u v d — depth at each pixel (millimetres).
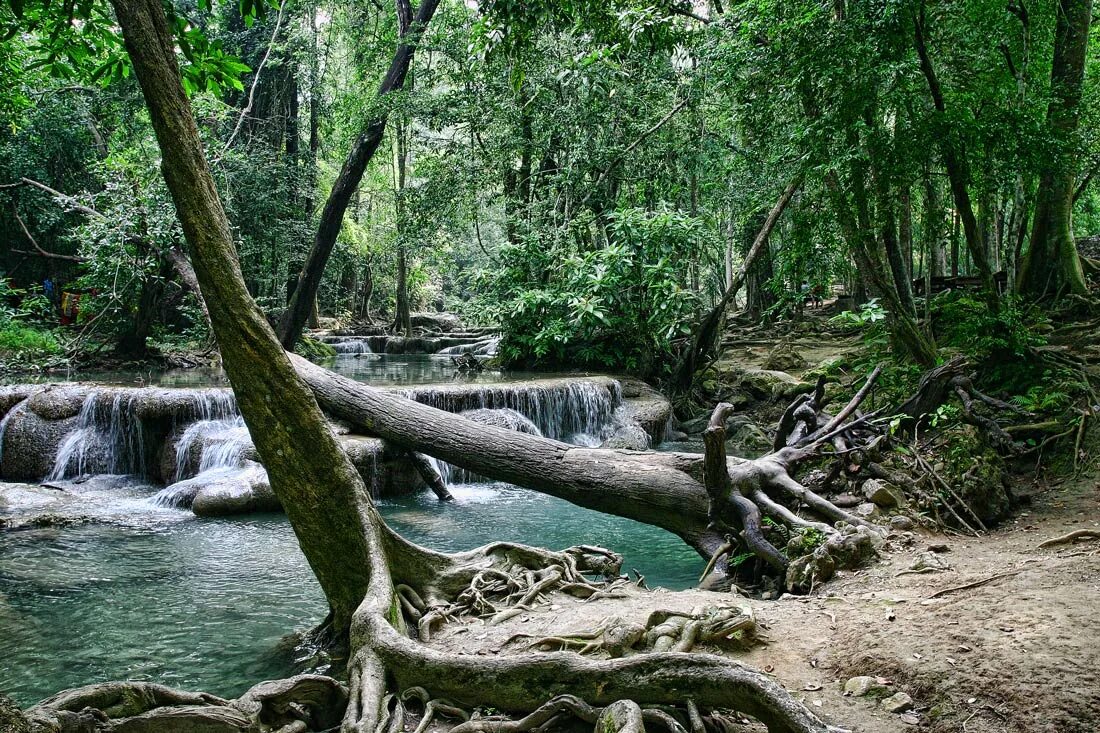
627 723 2994
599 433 13242
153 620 5723
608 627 4109
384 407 9367
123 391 10977
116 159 14086
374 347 25016
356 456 9188
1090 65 12734
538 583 5355
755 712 3029
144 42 4094
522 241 16719
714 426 6008
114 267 14258
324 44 21016
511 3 5645
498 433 8156
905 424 7461
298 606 6039
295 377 4609
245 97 21844
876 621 4129
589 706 3320
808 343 17453
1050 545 5227
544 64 16062
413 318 32438
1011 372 8203
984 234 10906
